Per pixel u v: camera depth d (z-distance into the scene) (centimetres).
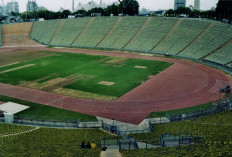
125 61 9981
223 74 7944
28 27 16575
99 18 15688
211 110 4903
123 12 19475
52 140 3506
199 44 10694
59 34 15438
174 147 2830
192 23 12088
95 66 9225
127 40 13050
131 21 14288
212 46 10169
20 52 12406
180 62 9675
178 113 5184
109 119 5050
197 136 3206
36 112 5412
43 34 15838
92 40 13988
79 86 7000
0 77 7988
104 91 6581
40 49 13288
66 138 3631
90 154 2812
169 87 6806
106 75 8025
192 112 4912
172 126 4119
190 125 3956
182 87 6794
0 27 16038
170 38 11981
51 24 16562
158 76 7838
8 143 3359
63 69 8856
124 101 5912
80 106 5697
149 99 6006
